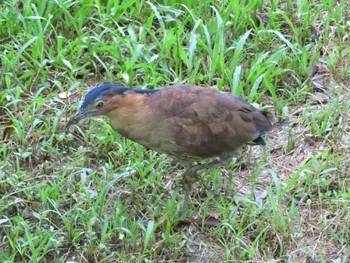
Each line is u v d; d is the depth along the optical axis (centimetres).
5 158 1062
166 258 952
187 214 1000
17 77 1188
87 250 951
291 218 979
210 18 1274
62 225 998
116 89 952
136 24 1270
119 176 999
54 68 1203
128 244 960
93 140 1095
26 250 958
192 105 960
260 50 1229
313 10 1291
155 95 962
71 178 1045
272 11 1270
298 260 945
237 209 991
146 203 1014
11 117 1120
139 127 955
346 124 1116
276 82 1173
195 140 961
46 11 1255
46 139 1104
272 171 999
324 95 1168
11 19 1239
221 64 1164
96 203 984
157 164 1069
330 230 973
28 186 1021
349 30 1252
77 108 1131
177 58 1193
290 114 1141
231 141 974
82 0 1259
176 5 1277
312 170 1046
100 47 1202
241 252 946
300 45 1230
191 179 1004
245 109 984
